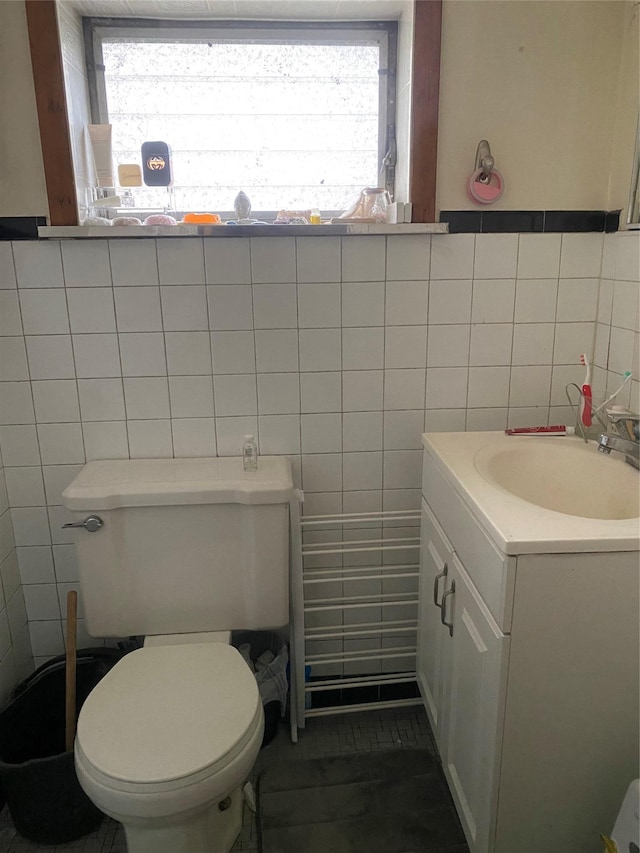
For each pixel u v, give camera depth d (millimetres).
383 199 1656
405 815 1552
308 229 1525
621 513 1386
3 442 1680
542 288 1688
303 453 1760
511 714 1149
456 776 1432
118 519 1523
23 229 1547
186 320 1634
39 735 1666
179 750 1191
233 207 1723
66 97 1477
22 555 1763
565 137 1594
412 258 1639
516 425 1780
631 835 1104
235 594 1600
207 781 1162
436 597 1451
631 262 1540
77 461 1714
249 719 1270
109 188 1656
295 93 1722
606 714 1167
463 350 1715
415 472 1799
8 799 1494
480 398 1754
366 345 1690
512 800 1207
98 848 1497
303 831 1516
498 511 1177
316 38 1692
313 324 1662
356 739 1800
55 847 1506
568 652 1123
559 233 1654
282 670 1795
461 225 1626
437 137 1561
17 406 1662
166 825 1180
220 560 1574
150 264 1591
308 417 1731
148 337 1640
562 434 1647
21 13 1428
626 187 1556
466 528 1300
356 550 1763
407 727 1843
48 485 1723
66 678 1602
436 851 1460
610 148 1611
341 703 1928
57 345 1629
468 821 1342
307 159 1767
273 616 1611
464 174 1596
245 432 1729
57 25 1431
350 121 1753
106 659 1725
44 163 1494
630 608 1107
